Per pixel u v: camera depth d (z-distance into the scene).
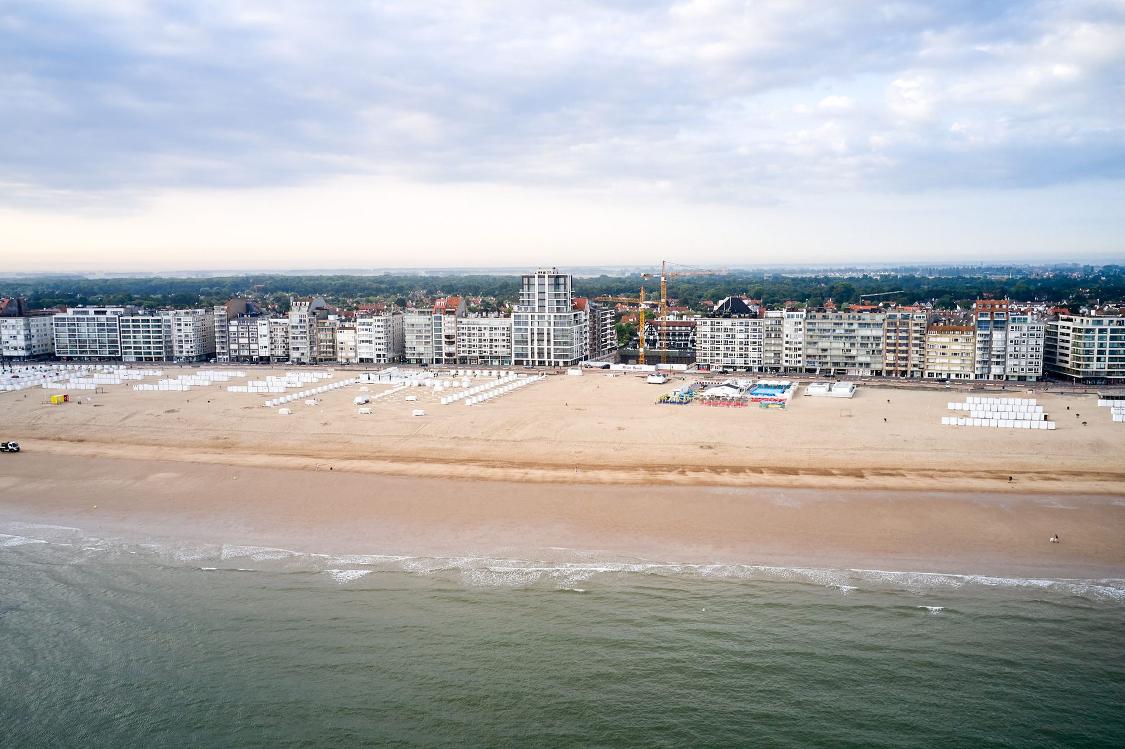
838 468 140.25
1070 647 76.88
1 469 145.62
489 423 178.12
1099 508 117.69
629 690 70.50
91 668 74.94
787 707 67.94
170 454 156.25
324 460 149.75
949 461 143.50
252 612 85.00
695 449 153.12
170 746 64.31
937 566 96.06
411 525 111.38
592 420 180.12
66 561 99.62
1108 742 63.25
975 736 64.12
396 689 70.88
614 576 93.38
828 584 90.88
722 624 81.62
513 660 75.25
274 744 64.25
